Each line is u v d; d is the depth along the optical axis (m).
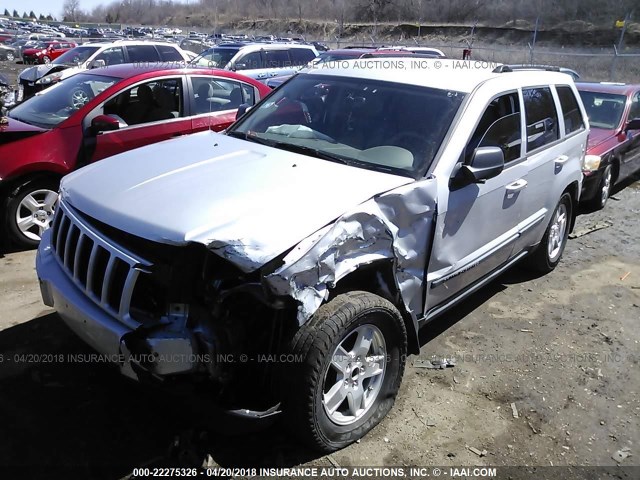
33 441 2.91
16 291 4.56
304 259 2.55
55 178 5.55
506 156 4.07
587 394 3.65
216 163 3.37
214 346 2.53
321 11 63.50
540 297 5.04
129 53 13.53
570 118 5.27
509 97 4.16
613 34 41.59
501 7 50.50
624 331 4.50
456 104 3.69
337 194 2.95
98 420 3.09
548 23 46.06
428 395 3.53
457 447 3.11
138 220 2.70
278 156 3.51
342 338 2.79
